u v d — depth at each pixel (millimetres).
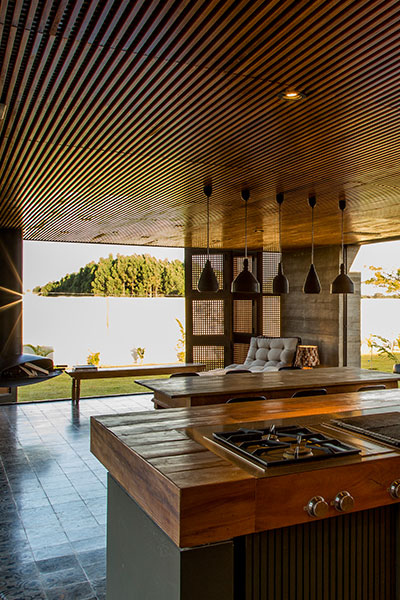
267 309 10609
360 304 9531
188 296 10383
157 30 2033
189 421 2822
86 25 1975
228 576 1780
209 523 1707
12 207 5875
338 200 5430
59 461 5277
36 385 11312
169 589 1789
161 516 1808
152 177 4438
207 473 1842
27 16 1873
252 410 3211
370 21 1952
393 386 5539
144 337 14789
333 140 3438
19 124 3145
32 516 3941
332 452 2096
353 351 9422
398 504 2266
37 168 4188
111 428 2615
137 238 8570
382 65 2330
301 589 2008
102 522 3850
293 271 10594
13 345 7762
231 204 5594
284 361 9195
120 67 2375
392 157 3836
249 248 10117
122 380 12086
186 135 3352
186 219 6602
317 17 1920
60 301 13844
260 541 1903
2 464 5180
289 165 4062
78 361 14023
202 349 10453
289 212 6113
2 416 7375
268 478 1828
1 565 3201
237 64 2334
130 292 18750
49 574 3102
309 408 3295
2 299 7680
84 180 4547
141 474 2031
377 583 2229
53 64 2309
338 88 2602
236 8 1865
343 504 1930
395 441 2281
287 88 2605
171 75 2463
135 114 2992
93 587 2959
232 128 3213
